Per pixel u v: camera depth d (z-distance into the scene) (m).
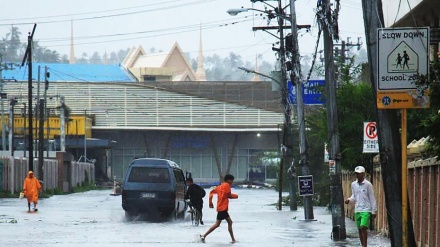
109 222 74.94
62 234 59.72
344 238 57.50
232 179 56.00
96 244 51.50
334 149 58.34
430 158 45.34
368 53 35.00
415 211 51.59
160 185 78.31
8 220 76.31
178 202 80.56
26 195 91.62
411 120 61.72
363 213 45.66
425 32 30.61
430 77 30.20
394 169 34.94
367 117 79.88
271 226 72.44
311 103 88.44
